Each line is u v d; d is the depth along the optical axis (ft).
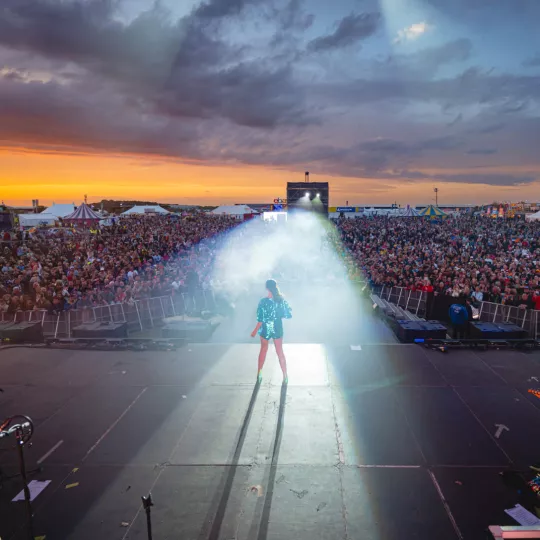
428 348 28.25
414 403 20.26
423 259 86.63
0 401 21.12
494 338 31.27
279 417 19.01
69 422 18.90
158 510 13.43
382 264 77.97
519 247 112.57
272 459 15.89
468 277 60.29
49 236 135.74
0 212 119.03
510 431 17.75
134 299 51.47
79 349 29.04
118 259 86.53
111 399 21.11
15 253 96.02
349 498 13.83
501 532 11.96
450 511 13.23
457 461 15.70
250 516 13.11
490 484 14.46
